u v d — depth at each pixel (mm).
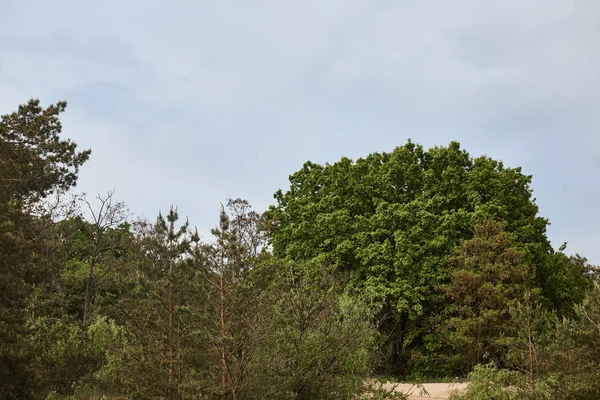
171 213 14133
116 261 34125
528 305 16906
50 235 20172
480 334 28812
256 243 13641
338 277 21219
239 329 12078
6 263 12703
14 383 12539
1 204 13492
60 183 17969
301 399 13562
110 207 34625
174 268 13641
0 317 12609
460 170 33906
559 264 34562
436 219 31734
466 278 28781
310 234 33656
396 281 30516
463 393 17062
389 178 33750
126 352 13250
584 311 14992
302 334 13945
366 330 15266
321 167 37000
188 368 12391
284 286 14328
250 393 12086
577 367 14391
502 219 31750
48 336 17219
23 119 17406
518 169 34938
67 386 16719
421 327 33062
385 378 17328
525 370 15891
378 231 31469
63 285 29922
